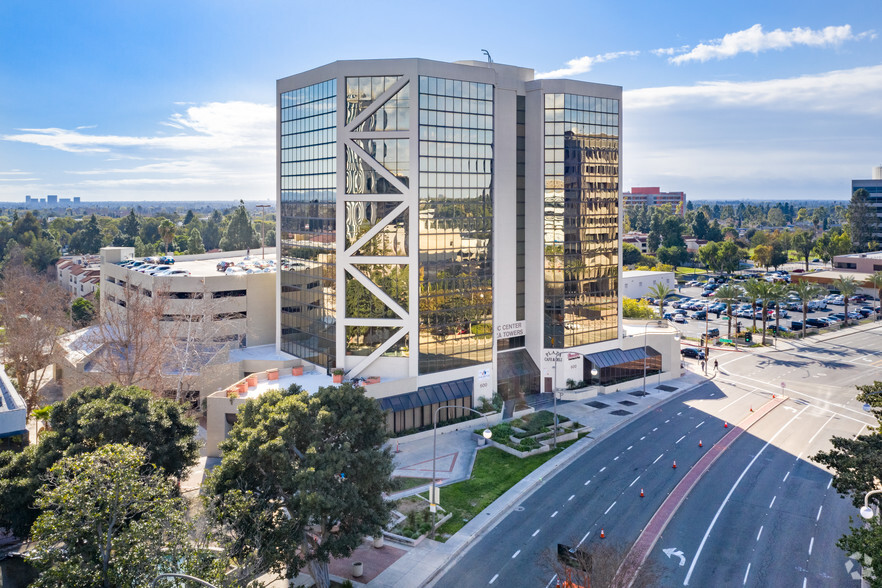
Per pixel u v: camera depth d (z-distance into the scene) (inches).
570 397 3403.1
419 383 2925.7
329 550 1563.7
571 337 3462.1
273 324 3747.5
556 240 3383.4
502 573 1761.8
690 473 2429.9
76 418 1825.8
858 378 3799.2
